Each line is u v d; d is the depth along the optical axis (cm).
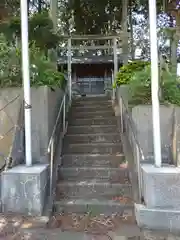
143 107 362
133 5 1217
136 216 286
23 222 281
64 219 299
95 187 360
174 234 259
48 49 573
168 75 396
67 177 394
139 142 356
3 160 349
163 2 780
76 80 1296
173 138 345
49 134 387
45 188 324
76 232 265
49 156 372
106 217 303
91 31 1203
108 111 582
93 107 608
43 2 1134
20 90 370
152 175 278
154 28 326
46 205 314
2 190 302
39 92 373
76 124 545
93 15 1127
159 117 332
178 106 360
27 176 298
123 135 471
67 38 777
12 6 567
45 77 430
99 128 512
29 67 374
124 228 273
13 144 338
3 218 289
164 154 352
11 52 399
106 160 418
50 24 521
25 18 350
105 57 1209
